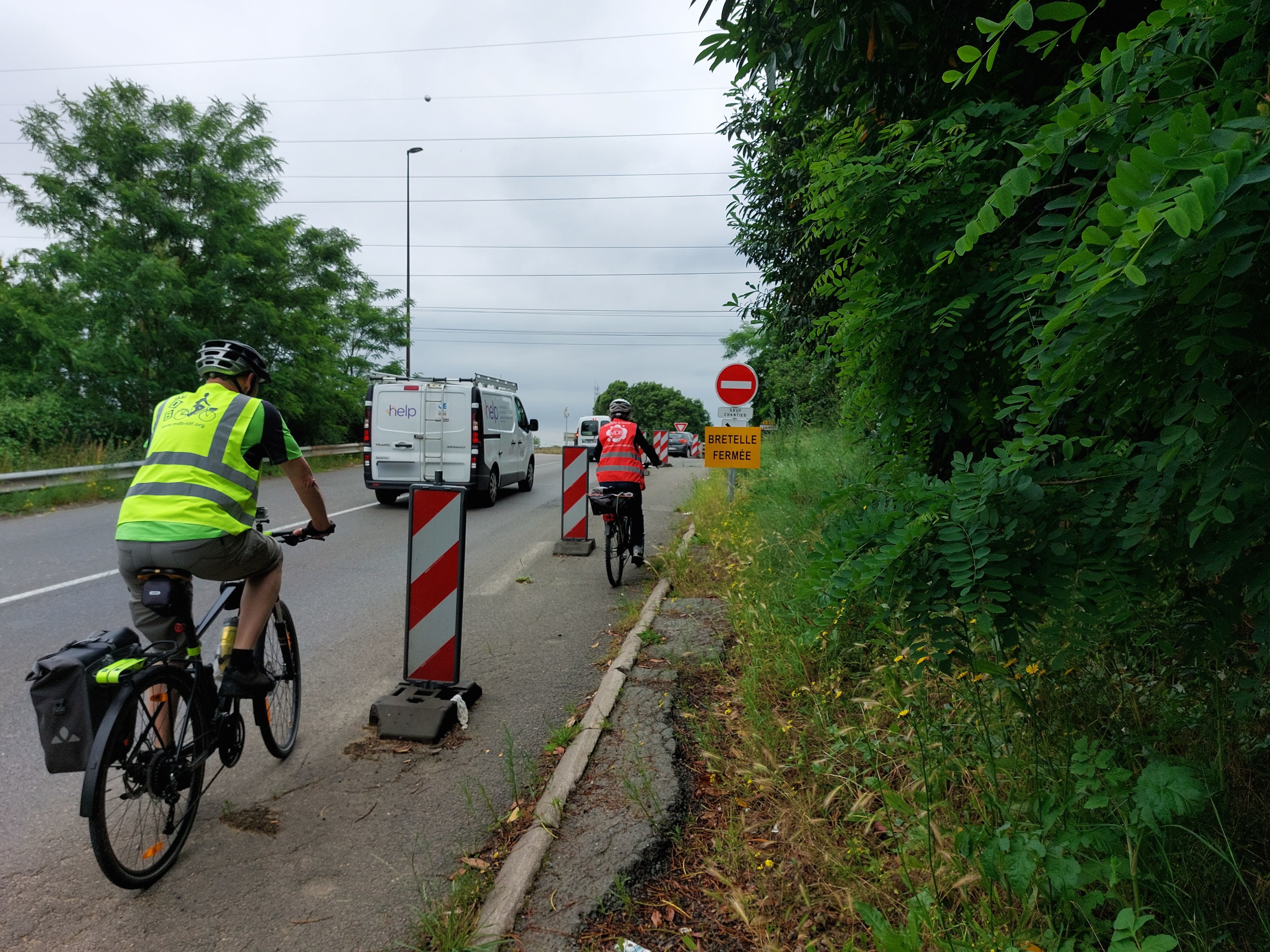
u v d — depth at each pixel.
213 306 20.23
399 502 15.08
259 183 22.34
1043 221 2.05
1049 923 2.10
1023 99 3.24
